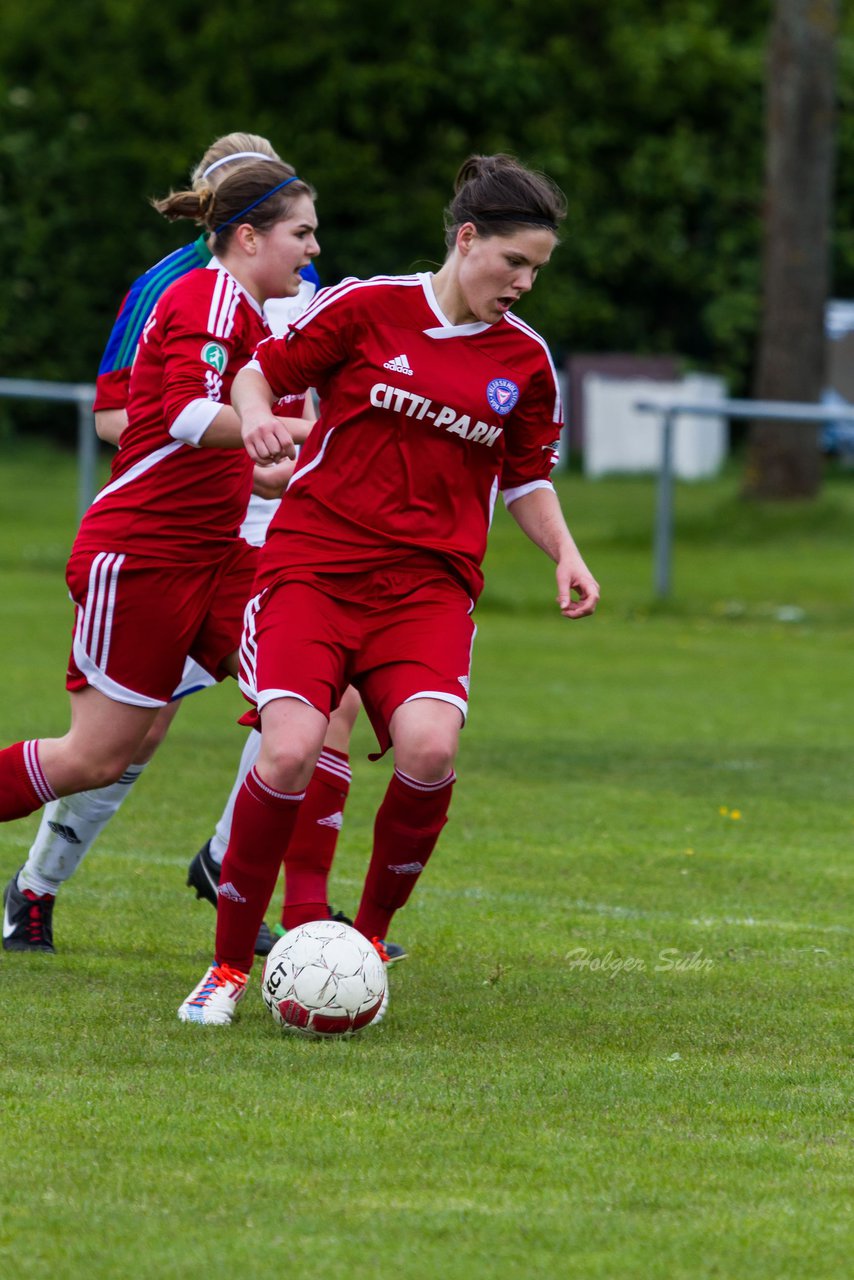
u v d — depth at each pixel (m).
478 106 110.19
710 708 38.75
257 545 19.83
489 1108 13.19
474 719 36.44
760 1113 13.25
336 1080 13.80
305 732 14.98
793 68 75.19
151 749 18.16
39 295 107.50
